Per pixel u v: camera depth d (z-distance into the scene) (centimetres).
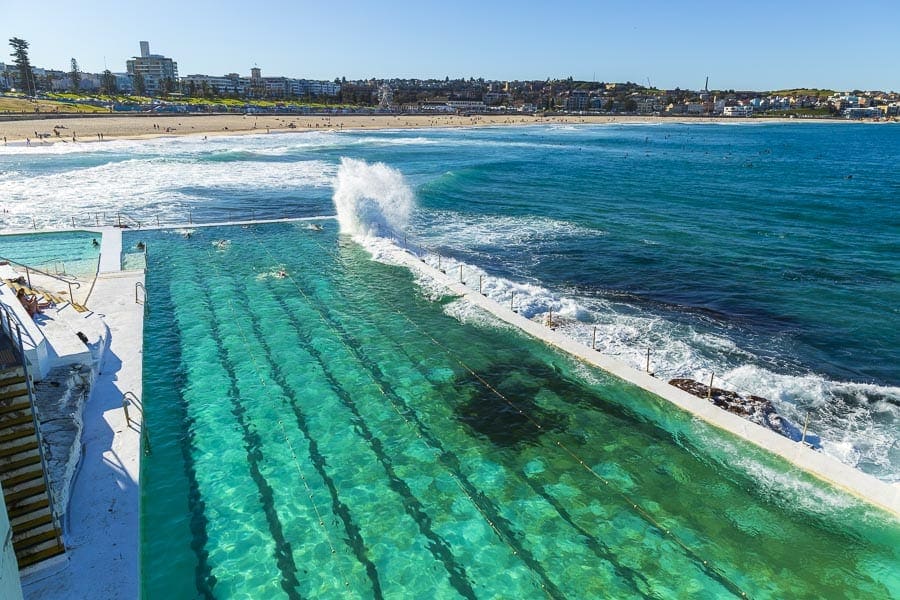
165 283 2152
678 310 2178
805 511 1066
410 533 1010
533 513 1063
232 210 3478
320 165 5712
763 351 1856
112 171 4884
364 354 1656
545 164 6838
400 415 1366
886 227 3678
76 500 986
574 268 2645
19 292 1612
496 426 1328
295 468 1169
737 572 936
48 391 1228
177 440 1234
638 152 9356
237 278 2238
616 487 1132
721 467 1185
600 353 1645
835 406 1526
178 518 1023
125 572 855
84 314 1681
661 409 1388
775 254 2962
